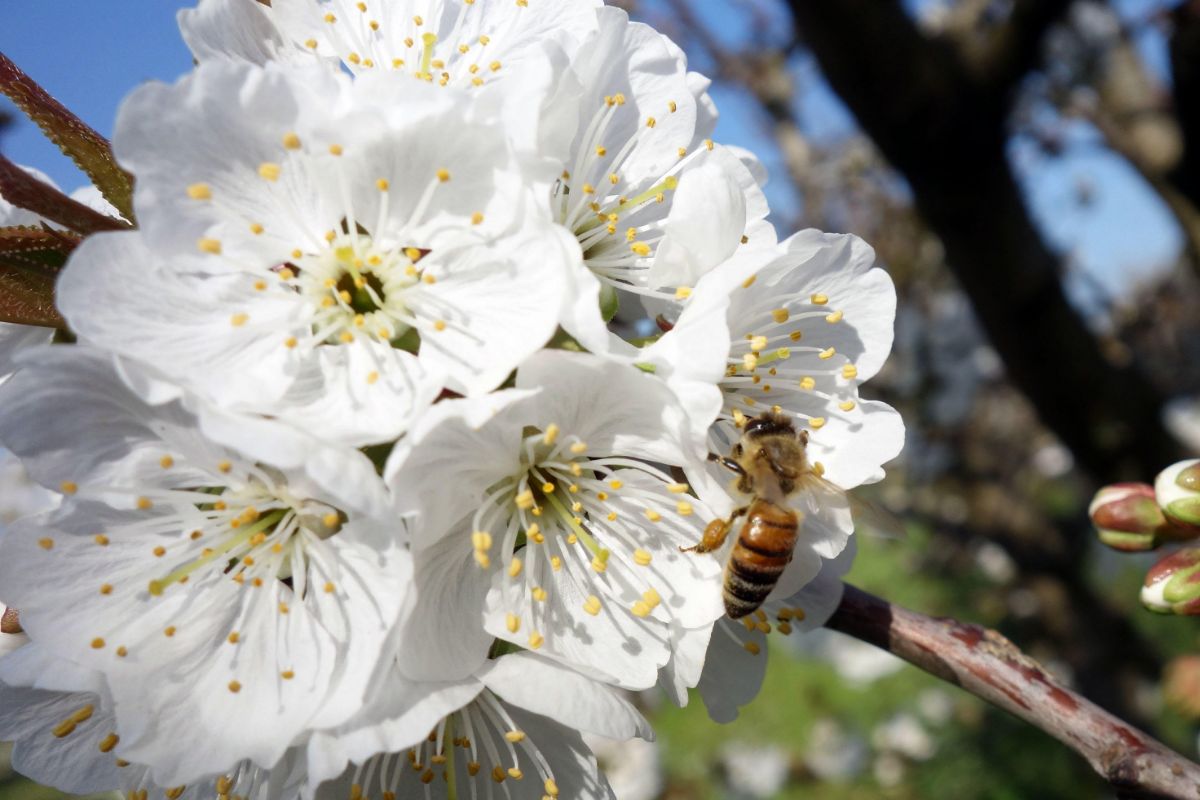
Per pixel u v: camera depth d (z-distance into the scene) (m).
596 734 0.06
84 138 0.07
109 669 0.06
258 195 0.06
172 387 0.06
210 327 0.06
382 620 0.06
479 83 0.07
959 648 0.08
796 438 0.07
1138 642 0.22
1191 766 0.07
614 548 0.07
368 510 0.06
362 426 0.06
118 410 0.06
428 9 0.08
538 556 0.07
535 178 0.06
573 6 0.08
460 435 0.06
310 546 0.06
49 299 0.06
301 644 0.06
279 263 0.07
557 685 0.06
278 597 0.07
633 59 0.08
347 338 0.07
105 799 0.14
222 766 0.06
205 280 0.06
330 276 0.07
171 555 0.07
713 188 0.07
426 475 0.06
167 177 0.06
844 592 0.08
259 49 0.07
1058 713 0.08
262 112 0.06
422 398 0.06
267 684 0.06
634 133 0.08
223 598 0.07
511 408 0.06
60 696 0.07
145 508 0.07
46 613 0.06
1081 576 0.22
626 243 0.07
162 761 0.06
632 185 0.08
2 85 0.06
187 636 0.07
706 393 0.06
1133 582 0.28
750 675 0.08
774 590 0.08
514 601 0.07
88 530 0.07
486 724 0.07
